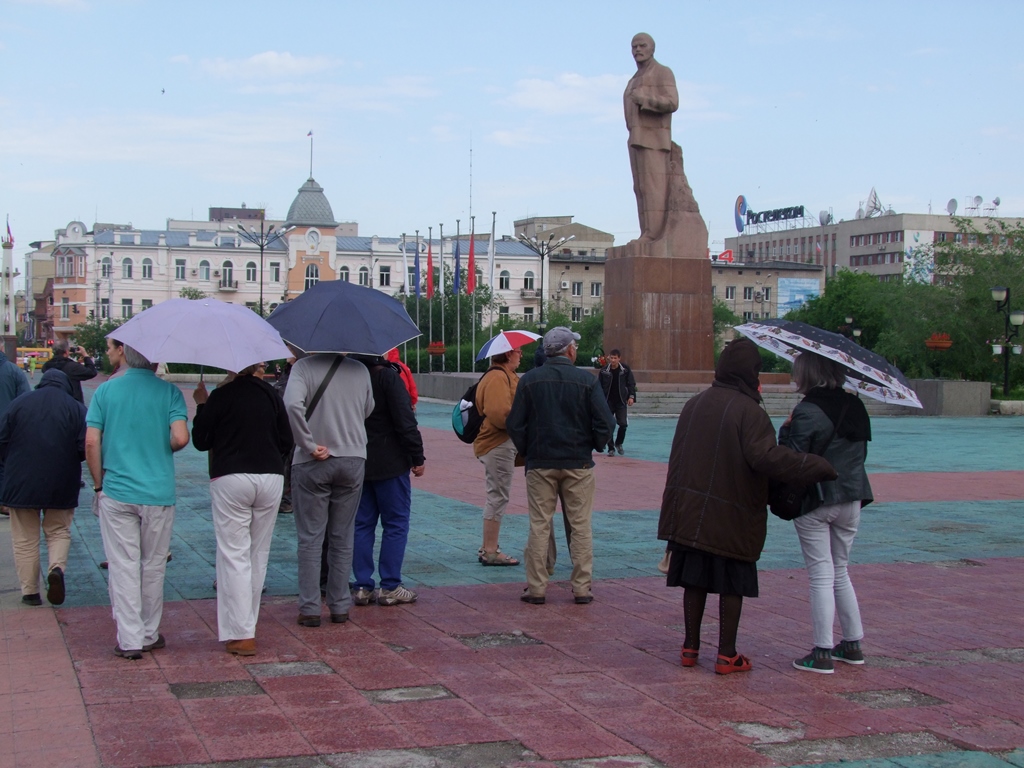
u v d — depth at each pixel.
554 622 7.34
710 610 7.77
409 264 93.38
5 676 5.93
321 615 7.46
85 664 6.18
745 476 6.08
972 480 16.28
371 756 4.78
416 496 13.77
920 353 42.00
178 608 7.62
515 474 15.47
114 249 89.50
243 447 6.44
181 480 15.60
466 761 4.74
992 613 7.82
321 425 7.09
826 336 6.31
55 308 92.12
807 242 126.88
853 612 6.43
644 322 32.50
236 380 6.54
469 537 10.74
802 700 5.73
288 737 4.99
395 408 7.67
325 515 7.20
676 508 6.19
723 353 6.35
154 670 6.07
